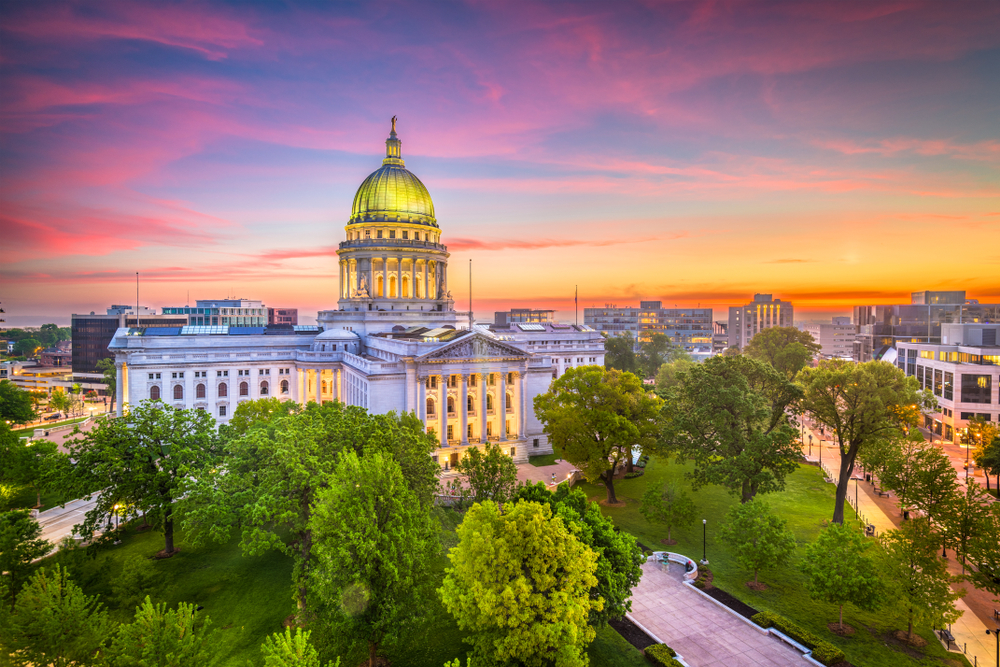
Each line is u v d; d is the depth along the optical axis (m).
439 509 55.09
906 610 44.00
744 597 51.00
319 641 38.53
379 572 38.50
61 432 119.69
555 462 97.12
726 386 70.00
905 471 57.53
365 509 39.38
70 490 54.72
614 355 175.25
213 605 48.81
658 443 76.19
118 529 58.31
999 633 41.41
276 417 69.75
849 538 46.66
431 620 41.09
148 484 57.16
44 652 31.33
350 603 36.62
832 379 66.38
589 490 80.12
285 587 51.44
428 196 140.50
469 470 59.44
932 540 46.41
